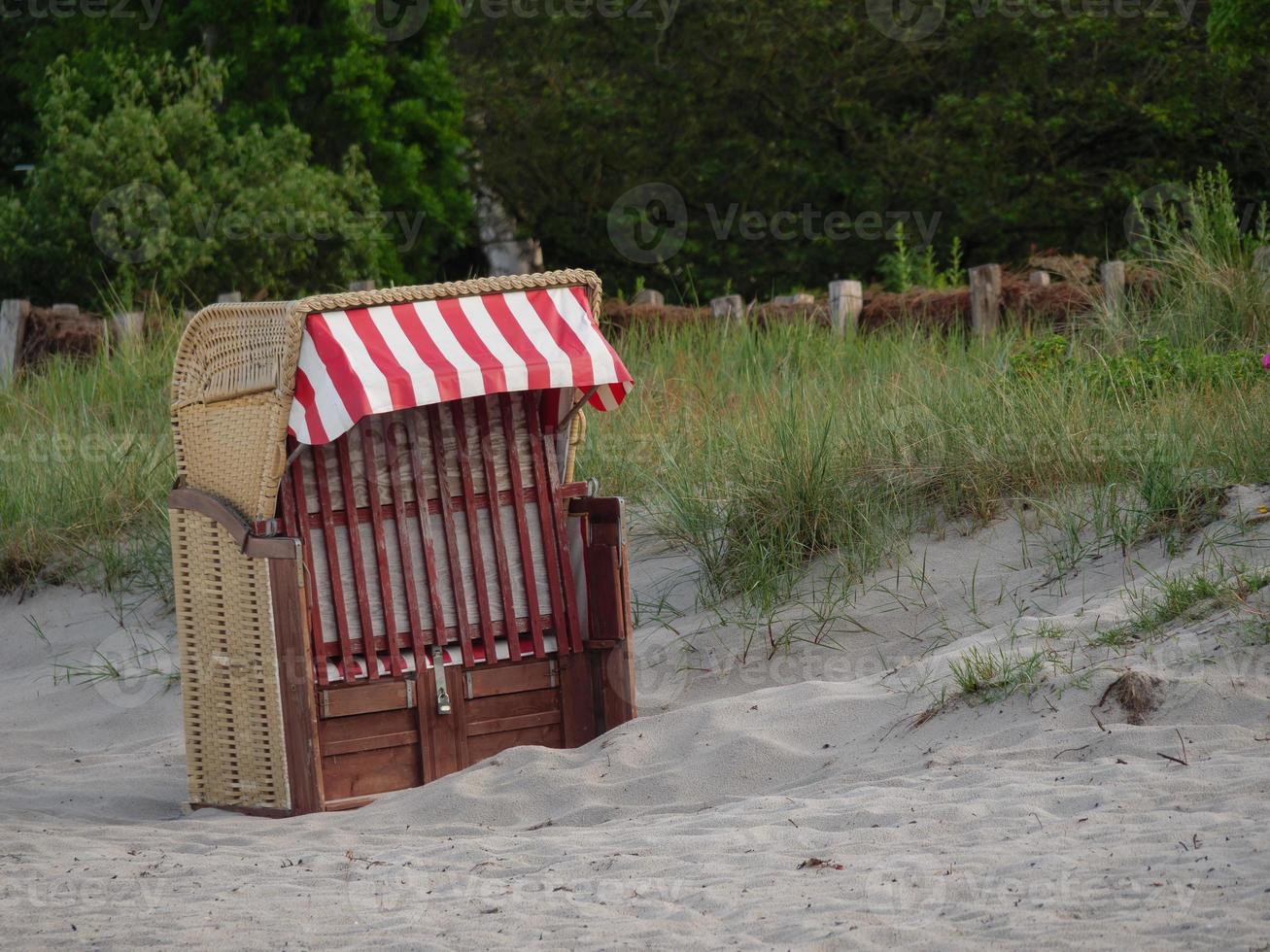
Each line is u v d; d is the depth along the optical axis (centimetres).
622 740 2166
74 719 2886
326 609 2162
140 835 2031
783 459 2923
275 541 2086
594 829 1867
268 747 2136
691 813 1908
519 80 9288
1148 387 3077
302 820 2078
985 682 2031
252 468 2125
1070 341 3525
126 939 1502
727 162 9031
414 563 2209
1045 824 1591
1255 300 3478
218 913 1582
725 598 2814
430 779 2206
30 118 9919
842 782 1897
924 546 2766
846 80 8831
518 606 2277
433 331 2105
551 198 9388
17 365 4966
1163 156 8781
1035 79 8662
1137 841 1487
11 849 1936
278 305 2059
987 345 3806
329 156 8394
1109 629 2127
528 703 2275
